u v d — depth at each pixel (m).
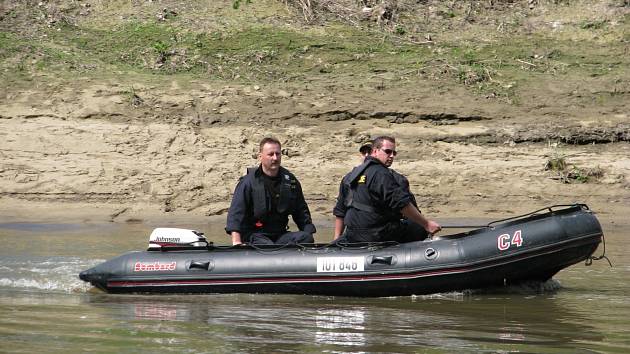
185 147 41.62
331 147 42.28
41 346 15.41
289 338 16.28
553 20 55.28
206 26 52.31
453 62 49.66
